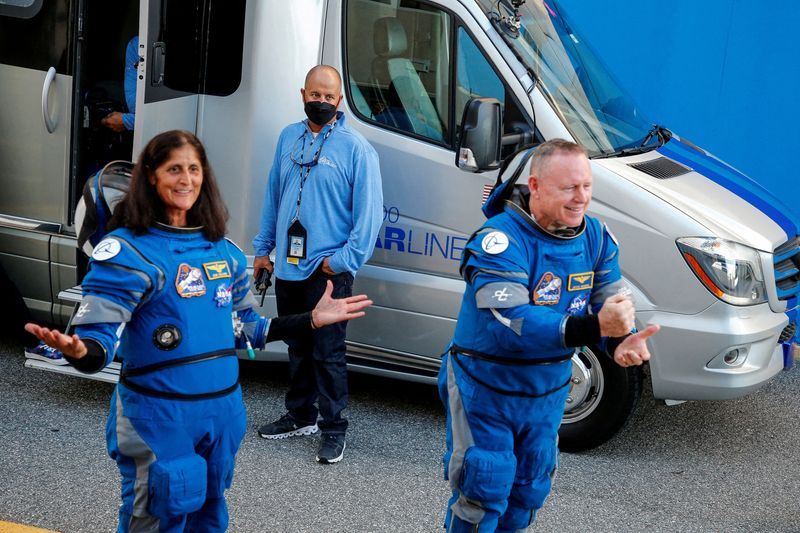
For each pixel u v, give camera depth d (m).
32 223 5.53
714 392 4.61
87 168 5.85
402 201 4.95
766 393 6.00
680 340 4.58
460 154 4.61
